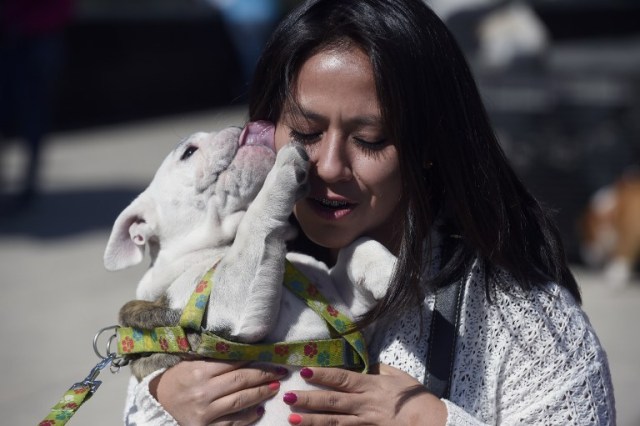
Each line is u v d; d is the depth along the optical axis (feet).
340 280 11.98
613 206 33.19
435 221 11.60
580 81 34.22
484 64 35.76
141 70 73.56
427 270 11.27
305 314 11.66
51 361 26.66
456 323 10.99
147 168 54.13
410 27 10.87
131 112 72.84
